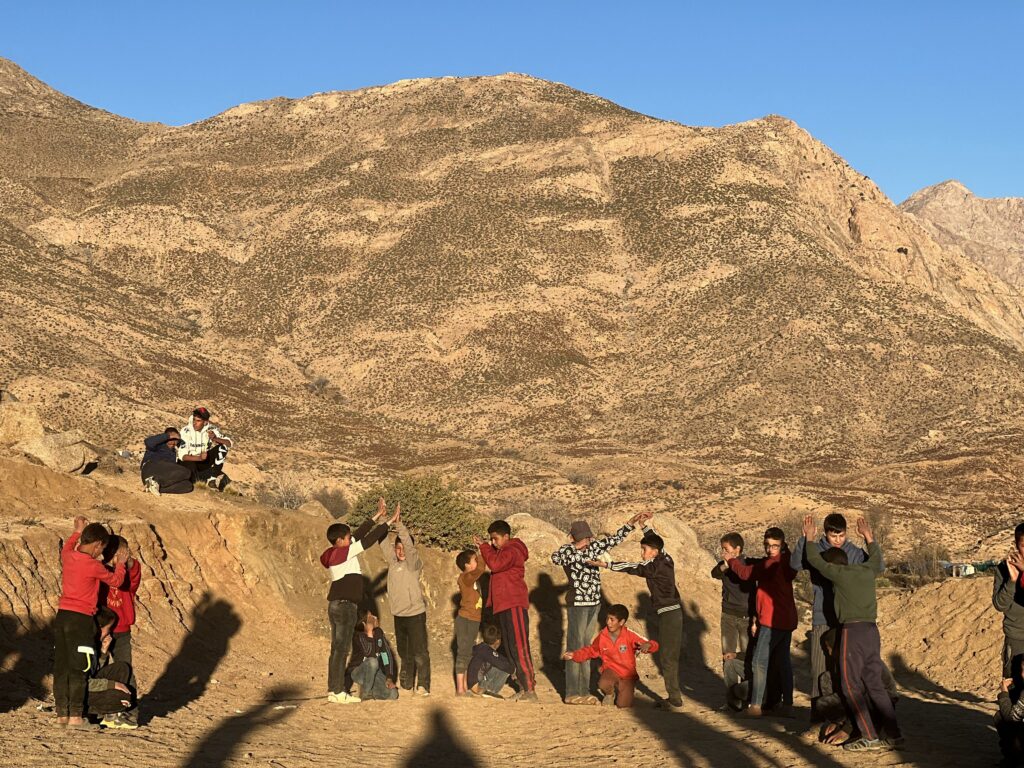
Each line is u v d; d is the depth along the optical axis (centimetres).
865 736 864
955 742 918
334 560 1115
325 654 1469
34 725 812
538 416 11012
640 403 11281
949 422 10588
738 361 11719
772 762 812
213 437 1798
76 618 842
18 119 18325
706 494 7900
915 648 1892
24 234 14000
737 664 1191
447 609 1792
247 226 15488
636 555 2212
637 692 1424
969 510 7725
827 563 898
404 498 1955
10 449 1614
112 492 1559
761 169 16225
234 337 12394
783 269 13412
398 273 13800
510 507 7044
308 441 9525
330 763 785
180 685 1127
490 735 958
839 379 11256
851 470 9381
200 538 1555
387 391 11550
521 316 12800
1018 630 852
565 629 1788
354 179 16525
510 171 16462
